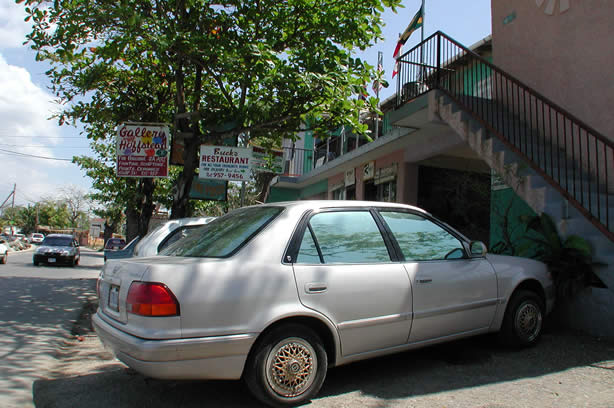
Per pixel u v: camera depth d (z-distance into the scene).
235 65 7.96
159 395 3.84
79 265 24.55
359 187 14.25
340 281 3.71
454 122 8.23
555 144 7.87
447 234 4.68
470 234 11.68
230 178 8.13
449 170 11.92
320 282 3.62
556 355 4.74
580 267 5.56
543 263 5.48
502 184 8.86
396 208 4.46
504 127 8.14
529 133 8.21
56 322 7.34
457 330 4.39
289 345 3.45
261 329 3.31
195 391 3.91
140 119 10.89
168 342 3.06
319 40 8.72
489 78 10.04
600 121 7.11
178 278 3.19
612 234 5.42
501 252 7.60
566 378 4.07
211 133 9.09
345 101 8.12
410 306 4.05
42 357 5.20
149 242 6.01
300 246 3.72
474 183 11.86
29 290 11.18
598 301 5.45
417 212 4.59
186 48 7.92
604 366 4.38
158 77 10.75
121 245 32.34
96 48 8.20
